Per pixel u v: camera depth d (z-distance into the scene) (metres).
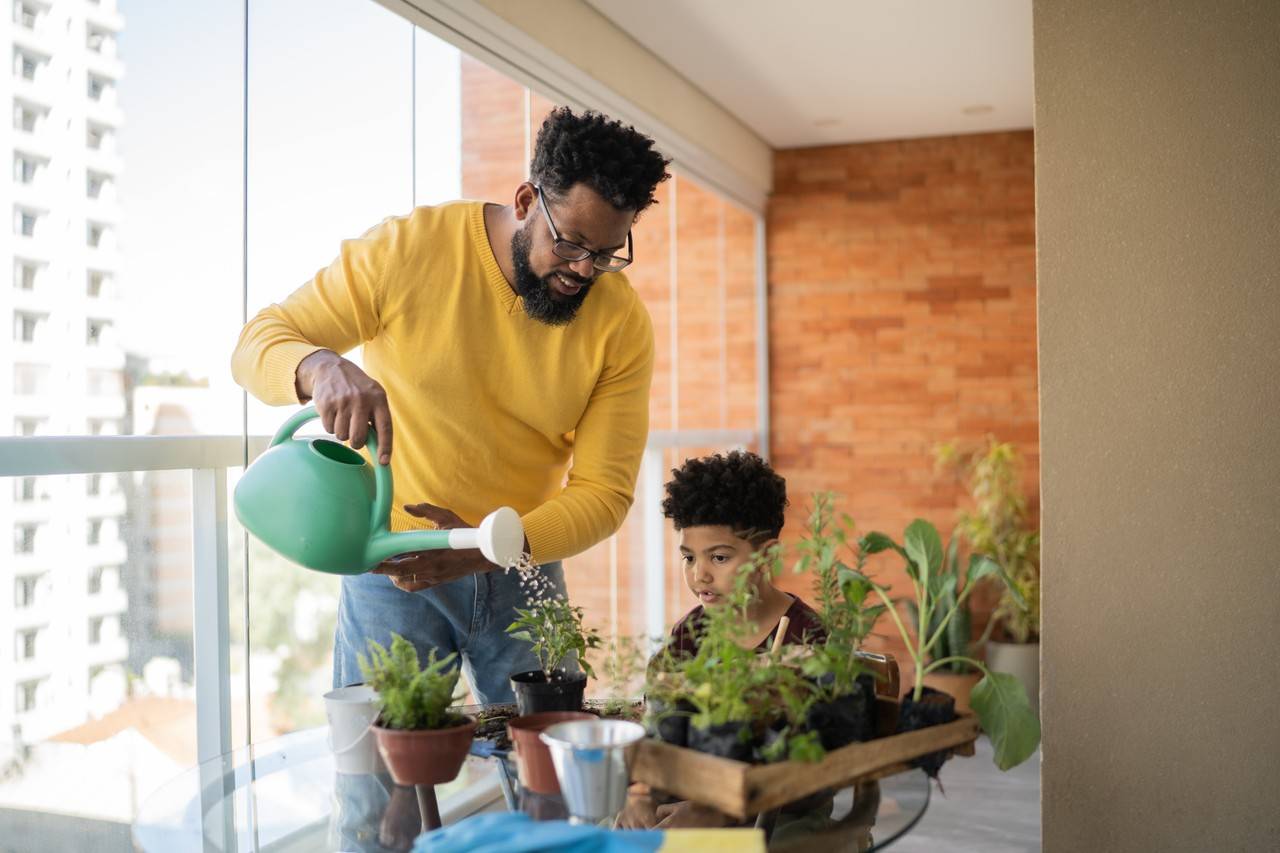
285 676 2.39
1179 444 2.14
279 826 1.28
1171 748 2.15
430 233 1.86
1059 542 2.21
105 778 1.92
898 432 5.35
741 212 5.35
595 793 1.15
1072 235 2.19
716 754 1.18
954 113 4.91
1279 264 2.10
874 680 1.38
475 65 3.05
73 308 1.84
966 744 1.36
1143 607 2.16
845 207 5.41
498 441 1.92
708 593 1.82
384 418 1.52
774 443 5.51
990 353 5.24
